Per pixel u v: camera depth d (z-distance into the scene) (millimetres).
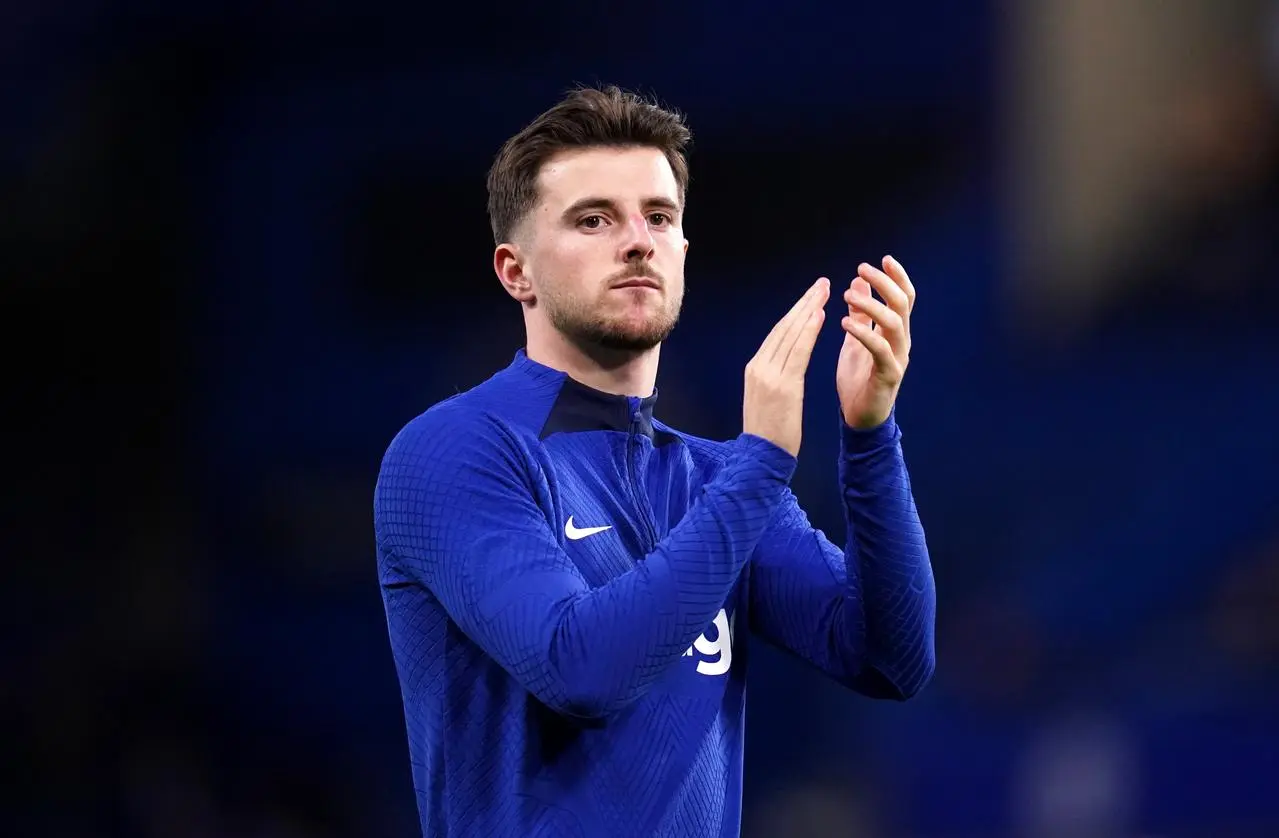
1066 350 25688
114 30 25516
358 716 23875
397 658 7656
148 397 25328
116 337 25359
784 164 26672
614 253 7570
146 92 25625
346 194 26109
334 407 25641
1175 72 25703
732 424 26312
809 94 26609
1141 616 24531
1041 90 25969
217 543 24938
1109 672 24266
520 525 6918
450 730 7211
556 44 26359
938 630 24719
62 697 23781
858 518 7668
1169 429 25297
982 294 25984
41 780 23297
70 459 25062
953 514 25406
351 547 24984
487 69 26266
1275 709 23547
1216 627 24266
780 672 23156
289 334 25844
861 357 7664
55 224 25359
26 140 25375
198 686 24125
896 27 26328
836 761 22938
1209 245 25547
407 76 26156
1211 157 25609
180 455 25250
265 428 25531
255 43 25875
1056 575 24922
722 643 7699
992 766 23188
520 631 6602
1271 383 25094
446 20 26109
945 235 26188
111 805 23203
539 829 6941
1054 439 25469
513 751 7070
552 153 7699
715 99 26734
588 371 7766
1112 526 25000
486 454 7129
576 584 6793
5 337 25125
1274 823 22859
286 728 23844
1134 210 25750
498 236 8164
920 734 23219
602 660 6449
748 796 22812
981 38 26156
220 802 23328
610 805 7004
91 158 25484
